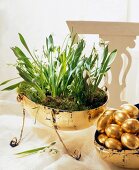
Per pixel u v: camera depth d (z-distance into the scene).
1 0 1.36
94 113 0.76
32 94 0.79
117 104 1.29
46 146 0.79
